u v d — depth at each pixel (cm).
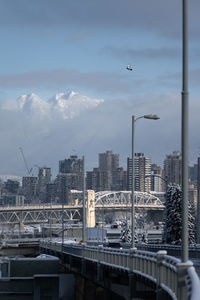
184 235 4466
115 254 8588
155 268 6050
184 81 4494
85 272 11675
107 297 10181
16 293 11981
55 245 18450
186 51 4488
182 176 4509
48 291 11856
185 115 4494
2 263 12469
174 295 4778
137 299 7219
